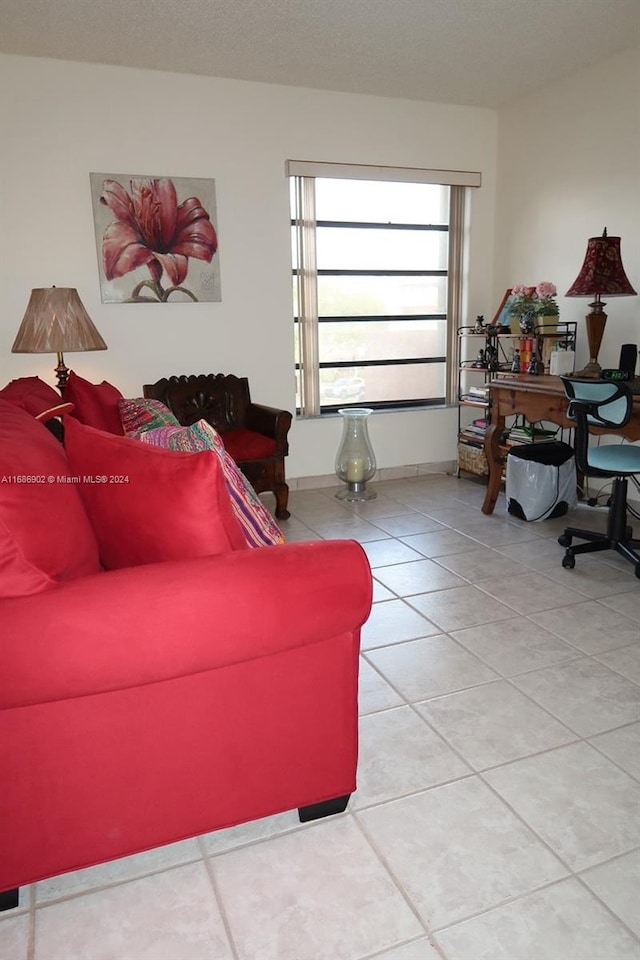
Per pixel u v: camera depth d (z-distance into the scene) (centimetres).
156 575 117
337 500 410
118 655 112
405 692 199
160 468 125
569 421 318
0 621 107
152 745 125
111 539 136
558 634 233
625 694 196
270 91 379
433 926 122
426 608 256
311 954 118
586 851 139
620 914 124
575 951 117
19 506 111
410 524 360
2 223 343
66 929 124
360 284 438
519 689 199
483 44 327
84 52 328
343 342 441
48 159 344
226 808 136
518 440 391
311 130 393
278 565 123
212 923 124
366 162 410
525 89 395
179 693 125
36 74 334
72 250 357
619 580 279
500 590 271
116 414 246
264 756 136
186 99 363
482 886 131
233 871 136
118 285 368
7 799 119
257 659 129
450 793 157
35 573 111
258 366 412
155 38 312
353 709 142
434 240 452
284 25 301
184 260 379
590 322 336
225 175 380
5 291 349
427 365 468
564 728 180
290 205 400
